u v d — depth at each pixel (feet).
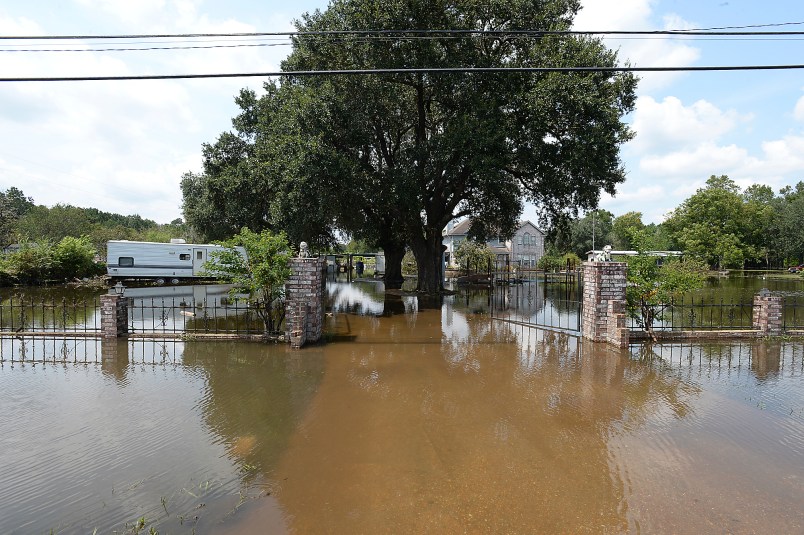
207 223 84.23
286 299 32.35
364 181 54.54
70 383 22.11
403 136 73.00
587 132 47.91
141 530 10.52
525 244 174.29
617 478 13.01
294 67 56.90
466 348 30.63
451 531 10.54
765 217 158.40
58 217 135.03
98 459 14.10
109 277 88.69
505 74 51.75
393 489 12.45
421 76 53.67
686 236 152.97
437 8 49.06
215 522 10.86
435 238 70.38
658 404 19.24
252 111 80.07
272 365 25.90
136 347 30.17
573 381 22.67
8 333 33.14
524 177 60.80
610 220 233.35
